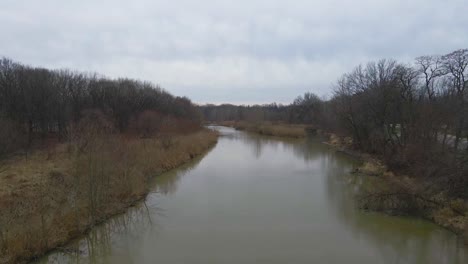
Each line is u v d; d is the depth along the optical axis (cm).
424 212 1650
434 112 2406
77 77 4938
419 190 1766
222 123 11281
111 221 1595
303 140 5503
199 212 1744
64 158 2402
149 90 6066
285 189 2188
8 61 4156
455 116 2316
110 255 1288
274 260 1240
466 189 1614
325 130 6225
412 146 2419
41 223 1312
